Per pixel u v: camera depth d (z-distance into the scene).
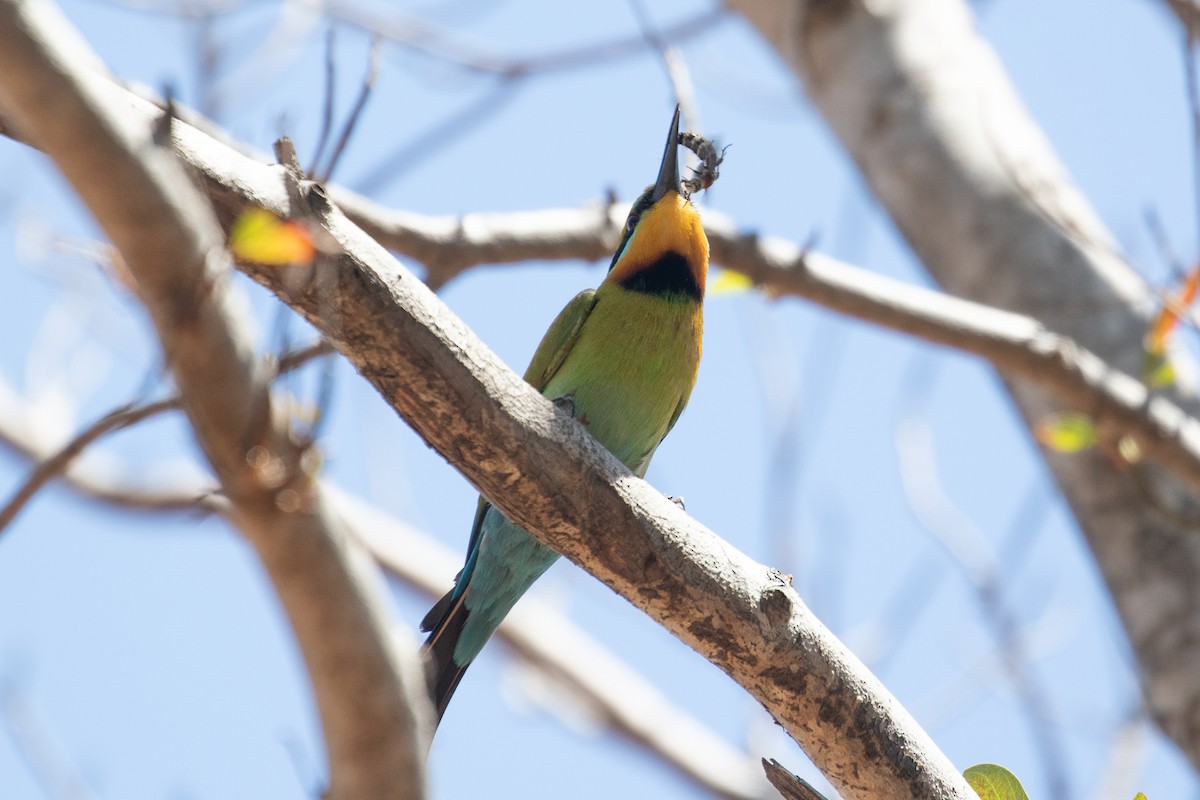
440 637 9.71
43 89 4.79
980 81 13.80
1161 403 11.36
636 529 6.72
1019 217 12.99
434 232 10.53
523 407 6.56
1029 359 11.64
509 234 10.87
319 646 6.51
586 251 11.23
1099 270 12.66
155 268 5.18
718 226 11.45
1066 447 11.08
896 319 11.62
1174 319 10.89
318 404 6.14
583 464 6.66
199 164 5.88
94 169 4.93
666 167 11.36
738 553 6.90
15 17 4.69
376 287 6.15
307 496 6.10
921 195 13.45
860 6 14.20
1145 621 11.68
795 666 6.81
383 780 6.71
